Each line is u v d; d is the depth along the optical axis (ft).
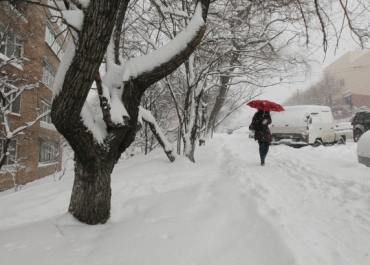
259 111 22.68
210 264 6.79
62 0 9.20
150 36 27.07
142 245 7.78
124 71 10.22
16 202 15.85
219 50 25.98
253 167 21.65
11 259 7.16
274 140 37.83
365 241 8.40
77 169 10.75
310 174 18.10
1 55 30.42
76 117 8.77
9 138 25.50
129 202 13.50
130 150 62.03
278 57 25.77
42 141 52.85
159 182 18.03
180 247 7.63
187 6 22.13
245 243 7.84
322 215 10.74
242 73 26.89
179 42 10.43
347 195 13.20
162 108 52.49
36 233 9.14
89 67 7.84
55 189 17.99
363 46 16.01
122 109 10.12
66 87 8.02
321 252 7.44
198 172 21.49
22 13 24.31
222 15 22.62
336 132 41.22
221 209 10.89
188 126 26.37
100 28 7.42
